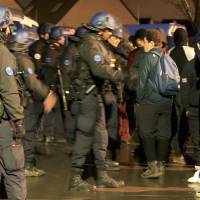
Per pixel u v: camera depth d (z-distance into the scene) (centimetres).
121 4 5622
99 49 1931
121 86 2331
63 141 3098
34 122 2217
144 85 2177
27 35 2056
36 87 2081
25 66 2038
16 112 1504
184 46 2492
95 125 2014
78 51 1970
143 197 1944
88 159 2508
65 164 2516
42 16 5697
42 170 2325
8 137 1530
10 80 1492
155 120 2217
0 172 1614
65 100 2525
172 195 1977
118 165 2406
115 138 2475
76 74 1978
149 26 4062
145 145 2231
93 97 1972
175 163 2542
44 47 2748
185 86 2303
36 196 1948
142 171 2381
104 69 1914
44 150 2873
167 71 2155
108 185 2089
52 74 2717
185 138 2528
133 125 2939
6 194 1739
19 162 1555
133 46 2902
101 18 1969
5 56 1498
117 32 2366
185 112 2470
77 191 2017
